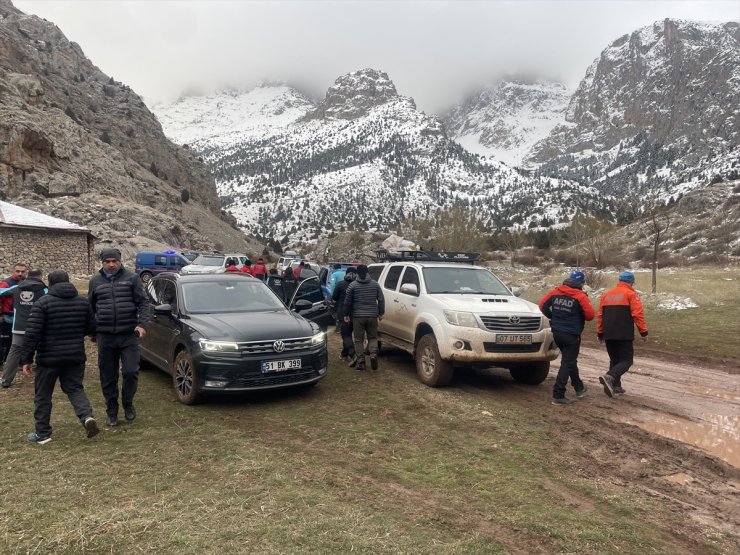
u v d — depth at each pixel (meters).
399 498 4.04
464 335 7.26
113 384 5.70
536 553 3.29
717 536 3.65
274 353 6.54
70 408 6.37
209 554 3.14
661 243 92.19
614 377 7.42
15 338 7.35
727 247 79.31
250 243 120.69
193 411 6.30
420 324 8.13
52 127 68.19
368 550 3.23
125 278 5.75
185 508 3.75
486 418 6.20
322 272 15.38
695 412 6.77
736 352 11.29
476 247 69.69
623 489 4.40
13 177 55.72
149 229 58.97
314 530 3.45
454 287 8.55
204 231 98.69
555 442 5.48
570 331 7.05
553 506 3.98
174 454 4.86
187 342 6.60
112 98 133.62
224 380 6.32
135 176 90.25
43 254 34.22
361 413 6.34
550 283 30.08
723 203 113.00
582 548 3.38
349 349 9.48
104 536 3.35
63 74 121.38
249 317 7.05
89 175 69.06
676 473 4.81
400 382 7.99
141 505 3.80
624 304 7.46
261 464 4.61
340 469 4.59
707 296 20.20
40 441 5.15
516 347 7.36
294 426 5.78
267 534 3.38
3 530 3.43
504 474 4.57
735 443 5.62
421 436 5.55
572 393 7.67
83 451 4.93
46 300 5.08
